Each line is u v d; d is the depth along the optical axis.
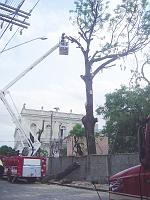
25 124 36.50
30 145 36.25
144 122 6.31
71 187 29.47
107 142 49.25
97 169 31.67
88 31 37.00
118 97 44.31
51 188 27.95
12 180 35.09
